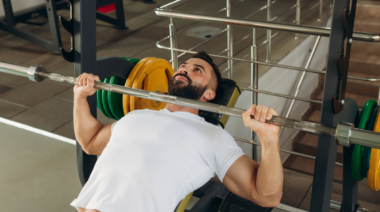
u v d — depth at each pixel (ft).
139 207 4.08
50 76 5.03
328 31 4.87
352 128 3.23
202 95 5.30
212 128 4.54
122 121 4.77
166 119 4.62
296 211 6.19
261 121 3.65
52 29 12.94
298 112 13.70
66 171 7.51
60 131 8.91
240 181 4.19
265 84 10.74
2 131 9.02
